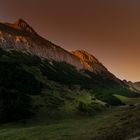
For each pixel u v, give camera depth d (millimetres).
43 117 118000
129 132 42406
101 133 55938
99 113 140750
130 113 87250
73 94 179250
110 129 56812
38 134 76875
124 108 153750
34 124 107250
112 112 136125
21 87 149000
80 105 145500
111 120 83000
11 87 143500
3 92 128250
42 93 153125
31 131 84000
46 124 106688
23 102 125938
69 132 72875
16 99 125812
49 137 69375
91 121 98625
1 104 117188
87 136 58844
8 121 108250
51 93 159375
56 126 92812
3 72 162500
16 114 113125
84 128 77000
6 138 76000
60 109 132750
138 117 61969
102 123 81125
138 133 38938
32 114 118250
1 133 86000
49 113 124250
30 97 138750
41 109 126875
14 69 177000
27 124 106625
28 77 171875
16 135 79312
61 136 67750
